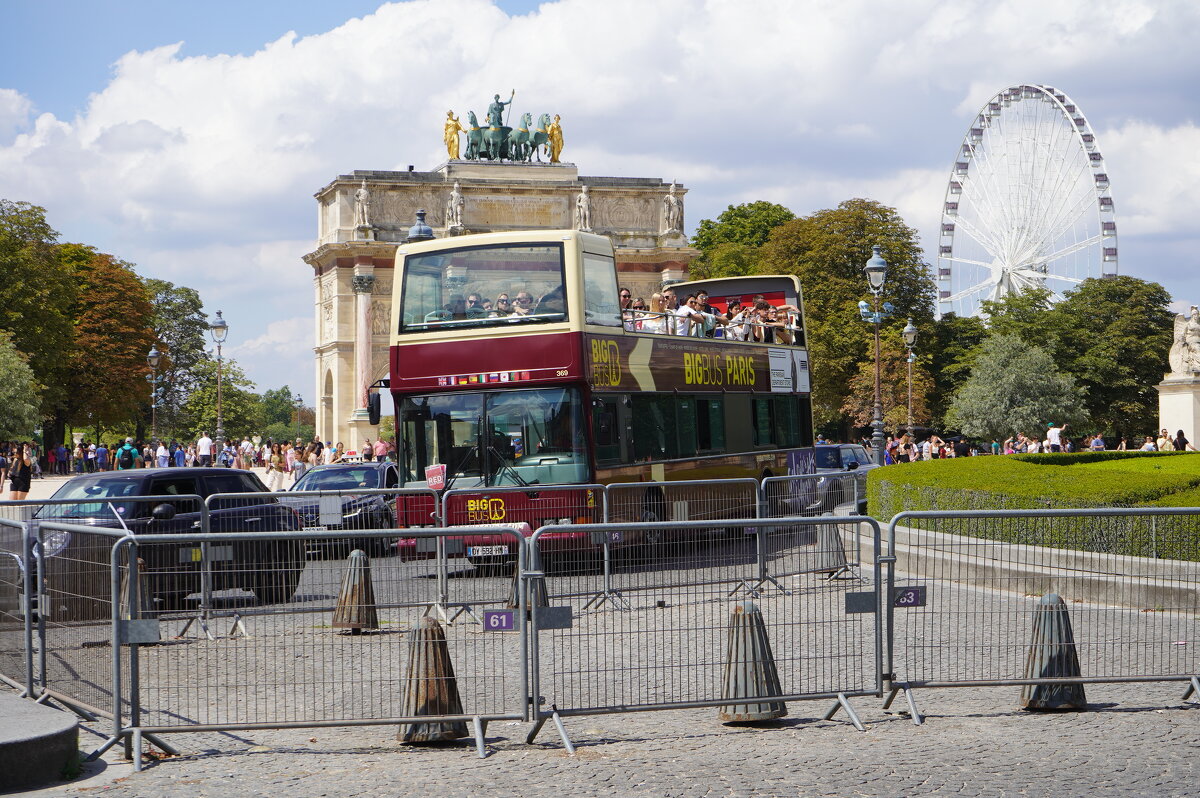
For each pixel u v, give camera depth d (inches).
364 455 3186.5
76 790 488.1
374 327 5378.9
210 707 593.9
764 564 783.1
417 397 1261.1
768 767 503.2
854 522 596.1
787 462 1640.0
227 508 1007.0
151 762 530.3
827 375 5290.4
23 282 4414.4
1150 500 1104.8
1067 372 5423.2
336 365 5418.3
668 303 1536.7
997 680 586.9
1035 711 596.7
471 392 1243.2
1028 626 615.8
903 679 620.1
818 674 597.9
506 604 780.6
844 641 597.9
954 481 1238.3
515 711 570.3
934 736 550.3
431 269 1275.8
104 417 5246.1
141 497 936.3
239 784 492.7
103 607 553.3
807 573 770.2
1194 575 618.5
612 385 1267.2
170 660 604.1
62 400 4813.0
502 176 5600.4
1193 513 615.5
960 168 5221.5
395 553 745.6
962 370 5477.4
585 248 1259.8
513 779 493.4
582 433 1218.6
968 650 663.8
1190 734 547.2
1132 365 5629.9
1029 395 4945.9
